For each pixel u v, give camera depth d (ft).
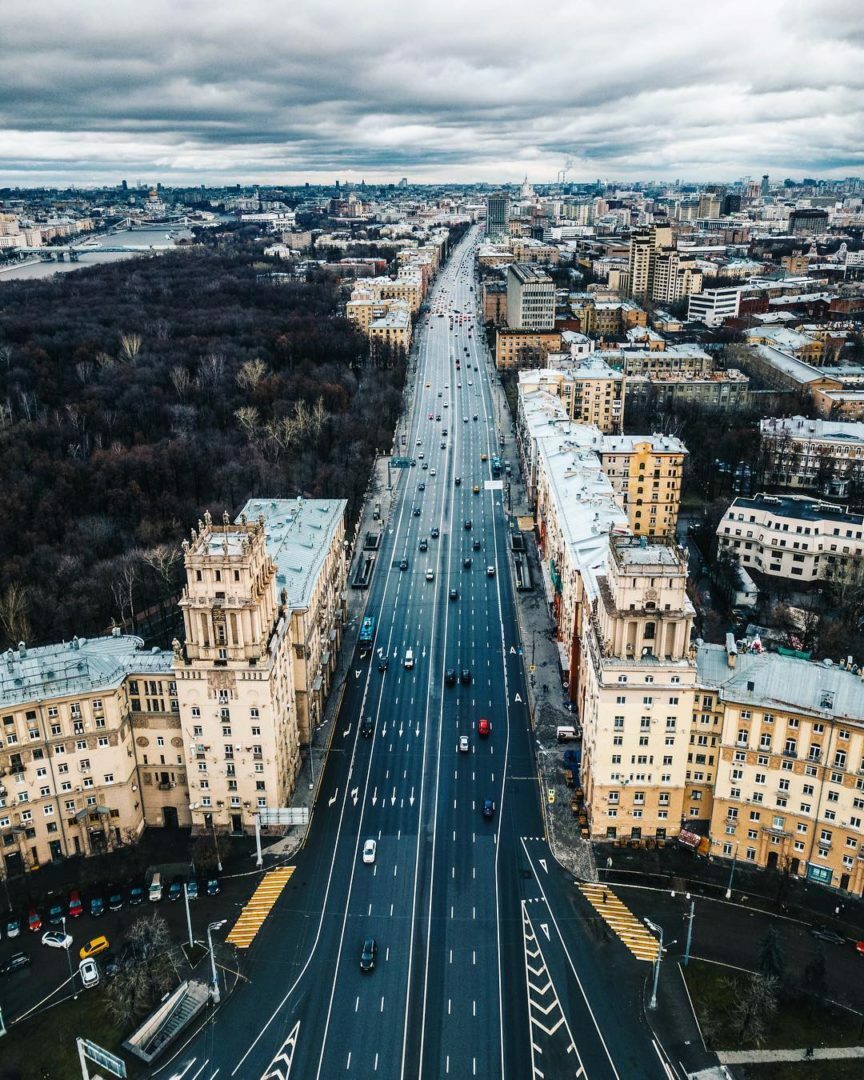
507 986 486.79
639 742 561.84
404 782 649.61
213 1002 479.00
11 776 553.23
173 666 566.77
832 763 522.88
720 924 524.11
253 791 592.19
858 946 503.20
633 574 533.55
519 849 584.40
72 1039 459.32
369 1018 469.57
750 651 591.78
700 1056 447.01
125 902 548.31
